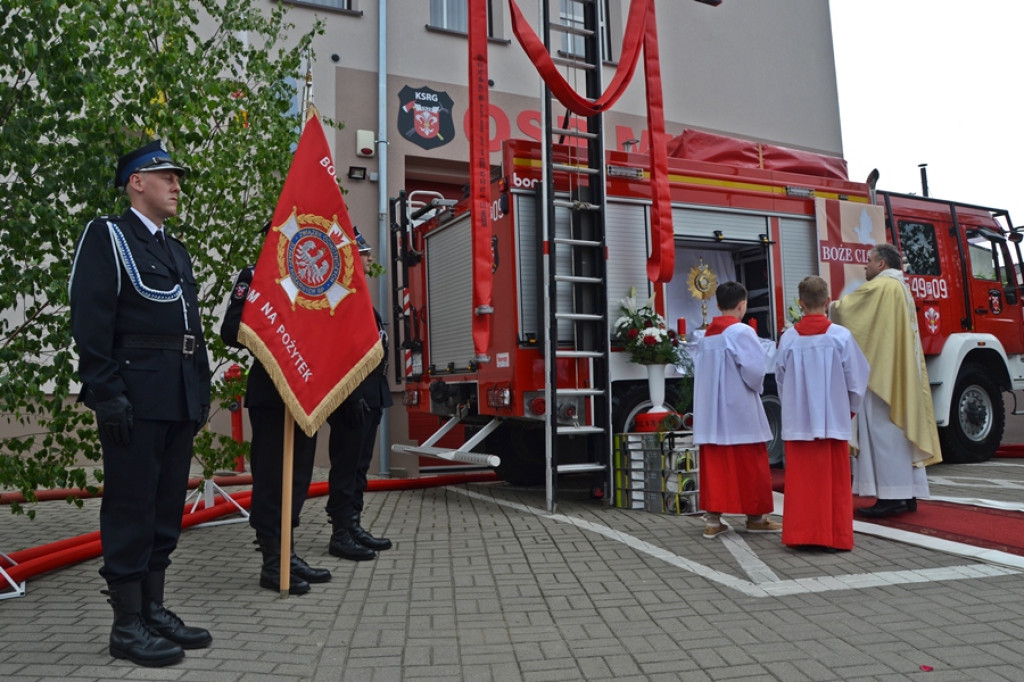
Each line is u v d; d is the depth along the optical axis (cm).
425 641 344
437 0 1101
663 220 692
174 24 557
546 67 635
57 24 421
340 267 439
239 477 797
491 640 345
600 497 705
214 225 584
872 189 871
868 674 300
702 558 488
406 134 1039
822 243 813
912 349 575
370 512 666
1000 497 668
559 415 673
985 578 430
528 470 827
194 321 348
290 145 650
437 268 812
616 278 707
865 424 583
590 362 685
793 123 1390
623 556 496
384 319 968
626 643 339
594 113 668
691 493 631
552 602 401
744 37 1349
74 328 311
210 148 592
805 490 498
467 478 859
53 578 453
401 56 1047
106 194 433
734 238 773
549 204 651
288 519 416
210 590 428
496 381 689
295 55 625
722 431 544
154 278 331
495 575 455
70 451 456
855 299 594
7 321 436
